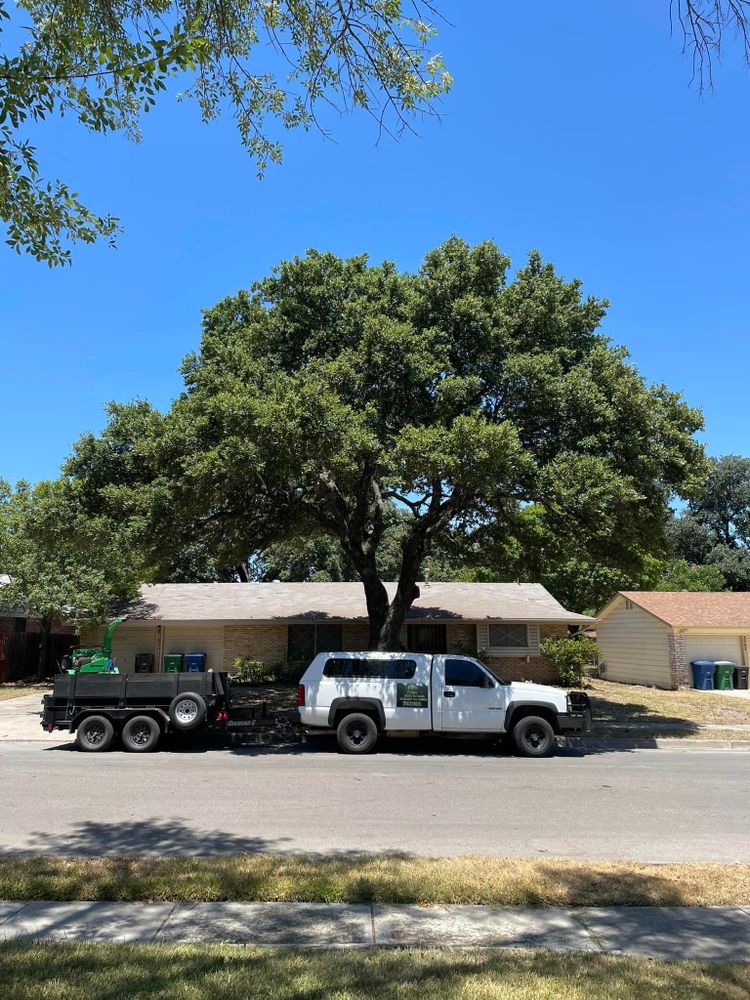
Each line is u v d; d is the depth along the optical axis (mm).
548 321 15969
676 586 44781
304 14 5762
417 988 3902
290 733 14602
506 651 25812
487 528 19812
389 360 15352
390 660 14172
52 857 6363
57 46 5391
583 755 13930
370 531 19891
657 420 15039
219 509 17297
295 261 17078
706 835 7676
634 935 4809
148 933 4766
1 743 15102
